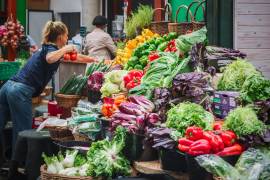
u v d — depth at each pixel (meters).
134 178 4.54
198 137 4.09
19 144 6.52
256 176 3.90
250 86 4.46
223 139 4.11
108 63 7.60
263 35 6.68
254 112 4.28
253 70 5.02
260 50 6.69
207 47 5.69
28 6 17.78
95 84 6.36
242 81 5.00
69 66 8.13
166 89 4.94
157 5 12.46
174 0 10.79
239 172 3.95
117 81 5.88
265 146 4.16
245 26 6.63
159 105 4.84
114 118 5.06
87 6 14.92
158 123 4.68
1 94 7.27
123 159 4.88
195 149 4.02
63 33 7.13
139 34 7.98
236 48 6.65
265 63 6.71
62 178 5.03
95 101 6.41
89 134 5.57
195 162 4.03
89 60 7.87
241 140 4.15
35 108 8.41
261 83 4.44
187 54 5.58
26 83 7.12
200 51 5.32
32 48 11.58
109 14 15.34
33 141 6.36
